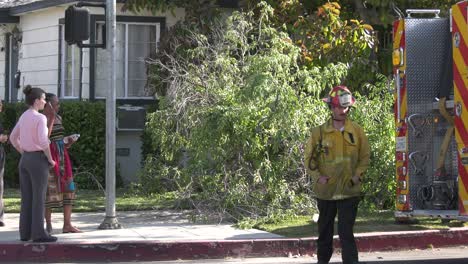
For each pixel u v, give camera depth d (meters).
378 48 17.12
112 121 10.89
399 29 9.77
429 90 9.69
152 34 18.20
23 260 9.50
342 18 16.59
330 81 12.62
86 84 18.03
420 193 9.59
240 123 11.52
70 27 10.57
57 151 10.32
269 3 15.50
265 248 9.92
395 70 9.83
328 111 11.99
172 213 12.72
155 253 9.69
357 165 8.21
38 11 18.83
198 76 12.70
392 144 12.15
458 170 8.66
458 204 8.87
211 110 11.72
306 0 16.58
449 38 9.62
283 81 12.02
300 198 11.92
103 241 9.73
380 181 12.30
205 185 11.81
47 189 10.26
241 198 11.64
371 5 17.00
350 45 14.76
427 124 9.66
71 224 11.22
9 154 17.09
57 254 9.55
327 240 8.41
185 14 17.22
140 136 17.77
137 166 17.89
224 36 13.10
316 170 8.22
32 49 19.23
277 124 11.55
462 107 8.53
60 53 18.45
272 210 11.63
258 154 11.67
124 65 18.09
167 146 12.92
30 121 9.53
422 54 9.70
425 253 10.23
